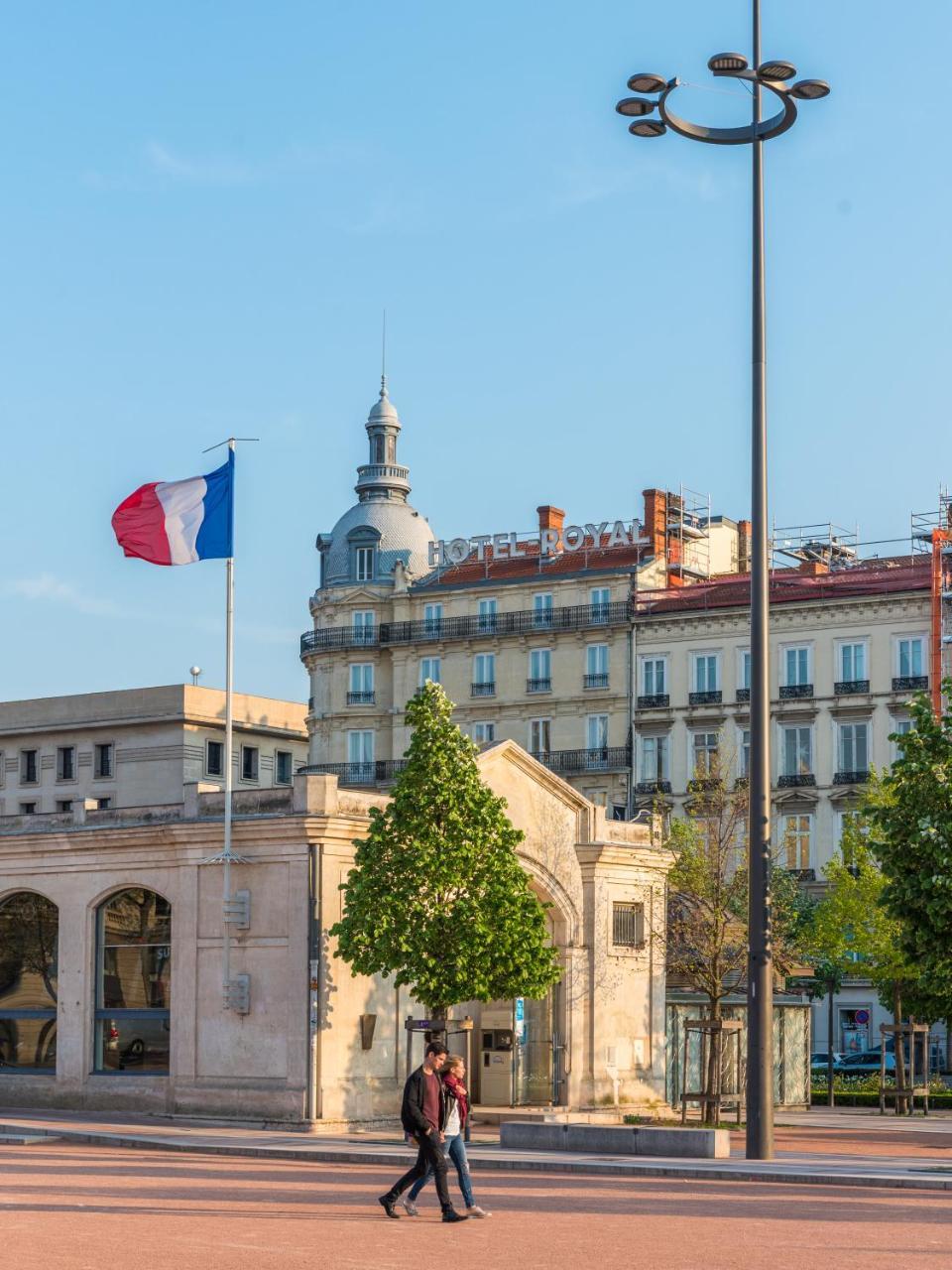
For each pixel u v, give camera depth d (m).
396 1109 49.44
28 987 54.03
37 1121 47.31
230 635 49.72
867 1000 99.00
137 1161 37.09
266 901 48.59
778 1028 64.88
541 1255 22.14
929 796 37.88
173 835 50.31
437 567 117.19
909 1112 64.88
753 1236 24.41
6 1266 20.30
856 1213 27.62
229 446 51.06
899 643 99.06
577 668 107.88
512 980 45.78
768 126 37.75
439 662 112.25
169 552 50.56
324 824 47.84
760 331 37.97
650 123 37.47
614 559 111.50
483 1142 42.62
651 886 57.78
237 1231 24.27
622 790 105.56
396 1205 28.20
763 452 37.78
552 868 54.50
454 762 46.03
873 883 73.50
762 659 37.16
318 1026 47.41
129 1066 51.38
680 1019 59.72
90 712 121.69
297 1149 39.81
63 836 52.75
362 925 45.28
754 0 37.88
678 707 104.50
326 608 116.06
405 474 123.50
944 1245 23.75
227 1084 48.59
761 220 38.03
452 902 45.78
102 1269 20.17
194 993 49.69
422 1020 43.03
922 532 109.62
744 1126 53.12
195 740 119.69
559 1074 54.25
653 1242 23.61
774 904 74.06
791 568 109.56
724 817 65.25
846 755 99.81
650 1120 53.09
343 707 114.56
